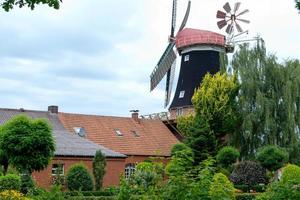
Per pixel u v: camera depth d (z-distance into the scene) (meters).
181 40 57.62
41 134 33.38
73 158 41.59
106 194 35.06
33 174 39.00
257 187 37.44
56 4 9.23
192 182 9.35
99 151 41.06
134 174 11.46
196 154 43.97
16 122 33.47
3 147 33.06
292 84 46.50
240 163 40.12
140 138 52.41
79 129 49.31
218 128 48.53
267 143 46.88
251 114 46.84
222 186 9.41
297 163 45.69
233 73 49.44
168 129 56.66
